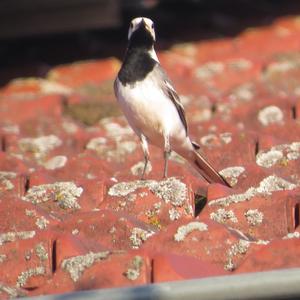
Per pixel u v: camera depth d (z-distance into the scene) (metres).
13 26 19.61
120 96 11.81
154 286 7.05
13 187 10.76
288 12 22.83
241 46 19.86
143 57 11.70
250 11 22.95
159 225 9.36
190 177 10.38
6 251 8.62
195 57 19.20
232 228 8.83
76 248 8.43
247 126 13.72
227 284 6.93
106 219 9.04
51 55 19.98
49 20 19.75
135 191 9.83
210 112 14.80
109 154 12.52
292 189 9.80
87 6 19.84
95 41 20.97
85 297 6.91
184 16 22.62
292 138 12.29
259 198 9.24
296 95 15.67
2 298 7.77
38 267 8.45
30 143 13.44
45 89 17.84
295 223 8.93
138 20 11.81
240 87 16.45
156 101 11.58
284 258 7.89
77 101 15.95
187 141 11.80
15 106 16.20
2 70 19.16
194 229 8.60
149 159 11.85
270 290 6.92
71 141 13.51
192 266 7.86
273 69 17.52
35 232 8.98
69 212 9.95
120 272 7.84
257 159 11.26
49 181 10.81
